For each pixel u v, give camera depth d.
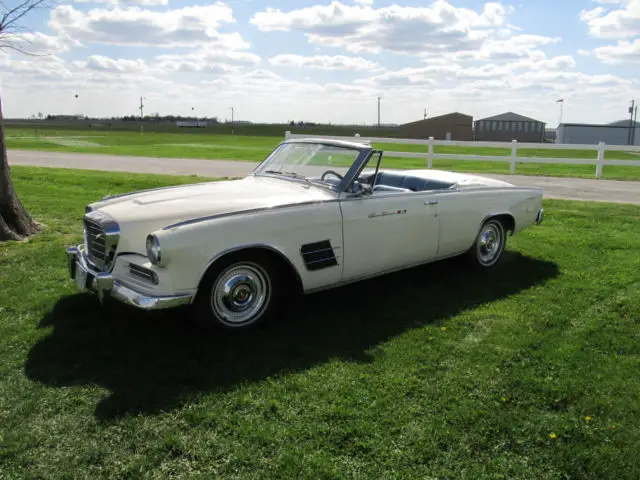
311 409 3.17
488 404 3.25
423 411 3.17
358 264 4.62
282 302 4.87
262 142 45.75
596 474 2.68
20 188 11.50
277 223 4.05
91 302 4.78
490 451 2.84
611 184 13.98
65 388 3.36
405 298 5.04
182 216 4.00
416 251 5.07
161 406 3.17
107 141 42.97
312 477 2.60
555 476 2.67
